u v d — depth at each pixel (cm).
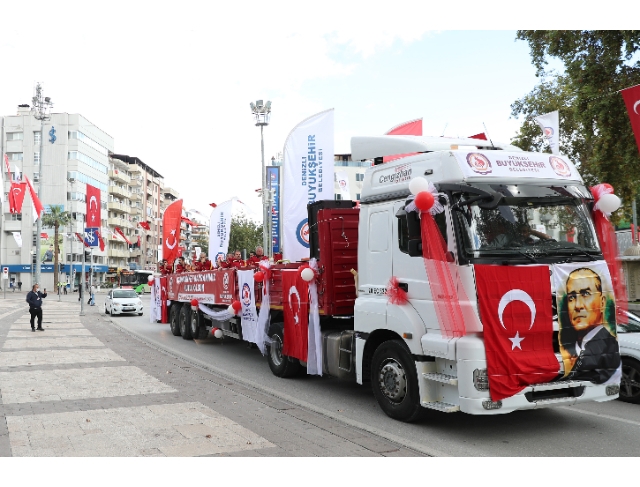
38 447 568
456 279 590
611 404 801
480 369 564
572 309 604
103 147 8556
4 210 7475
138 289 6250
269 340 1048
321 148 1221
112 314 2894
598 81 1595
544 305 590
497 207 606
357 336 760
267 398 816
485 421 702
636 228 2173
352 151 792
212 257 1936
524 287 585
